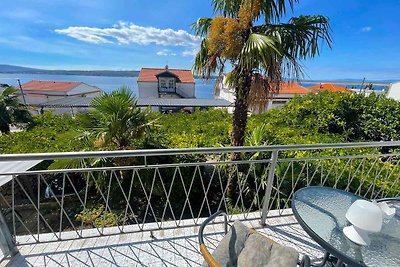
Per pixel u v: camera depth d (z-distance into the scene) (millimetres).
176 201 3879
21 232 3486
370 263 1043
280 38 2822
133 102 4043
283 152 3602
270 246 1140
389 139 5570
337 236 1196
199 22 3732
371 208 1147
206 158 3941
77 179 4594
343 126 5934
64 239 1821
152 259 1682
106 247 1772
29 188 4227
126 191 3859
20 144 4555
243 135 3670
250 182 3541
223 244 1208
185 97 27641
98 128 3779
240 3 3205
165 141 4195
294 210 1409
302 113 6465
